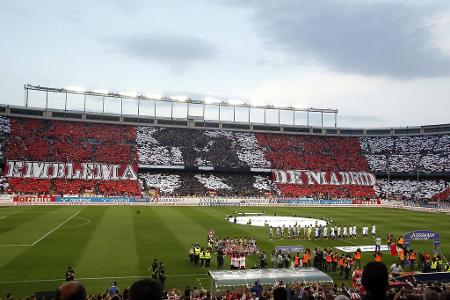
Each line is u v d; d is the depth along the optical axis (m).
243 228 57.75
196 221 63.16
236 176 115.38
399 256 38.91
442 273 26.67
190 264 36.38
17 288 28.44
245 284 25.36
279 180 114.50
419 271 36.47
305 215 76.06
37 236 47.12
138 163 108.94
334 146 132.50
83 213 69.56
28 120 113.69
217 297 22.44
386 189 115.62
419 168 118.31
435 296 7.11
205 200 94.12
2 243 43.03
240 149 123.94
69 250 40.22
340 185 115.94
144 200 91.44
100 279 30.95
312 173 118.81
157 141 120.06
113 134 118.38
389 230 59.19
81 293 5.00
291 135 135.25
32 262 35.34
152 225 57.72
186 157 115.50
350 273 35.56
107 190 98.12
